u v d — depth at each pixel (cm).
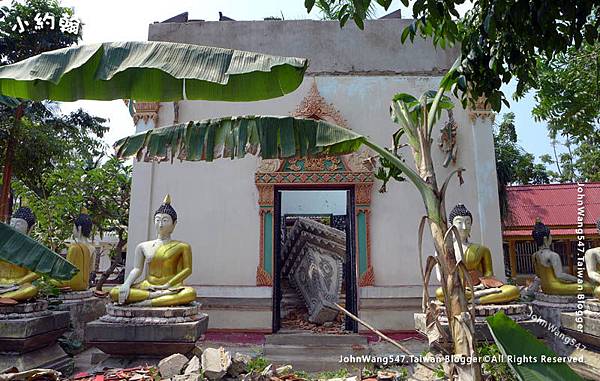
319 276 937
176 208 816
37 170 1371
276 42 875
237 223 810
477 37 384
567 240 1136
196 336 549
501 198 1152
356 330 771
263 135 380
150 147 395
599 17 343
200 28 880
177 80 326
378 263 792
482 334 516
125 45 318
